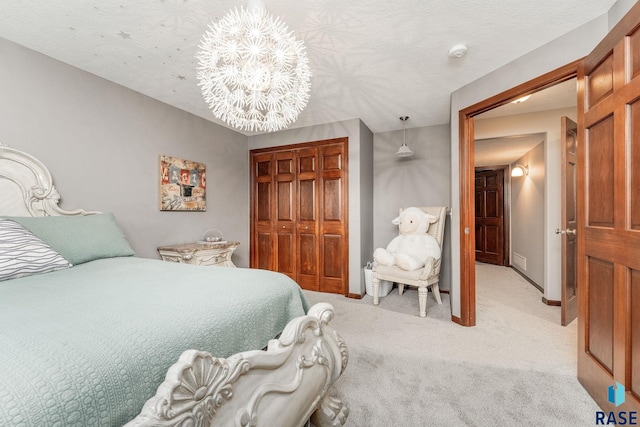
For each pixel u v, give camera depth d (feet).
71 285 3.87
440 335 7.51
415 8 5.13
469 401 4.85
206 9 5.17
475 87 7.88
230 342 3.06
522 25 5.61
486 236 19.26
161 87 8.32
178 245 9.49
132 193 8.40
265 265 13.08
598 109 4.72
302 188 12.29
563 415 4.50
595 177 4.90
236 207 12.65
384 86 8.32
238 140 12.81
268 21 4.23
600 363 4.73
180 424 2.00
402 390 5.16
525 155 14.51
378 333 7.65
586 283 5.13
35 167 6.29
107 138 7.79
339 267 11.53
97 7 5.10
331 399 4.24
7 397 1.60
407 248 10.29
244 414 2.57
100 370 1.98
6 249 4.45
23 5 5.02
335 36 5.95
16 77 6.14
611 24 5.10
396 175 12.76
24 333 2.29
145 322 2.62
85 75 7.33
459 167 8.36
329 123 11.68
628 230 4.07
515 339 7.24
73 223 6.06
